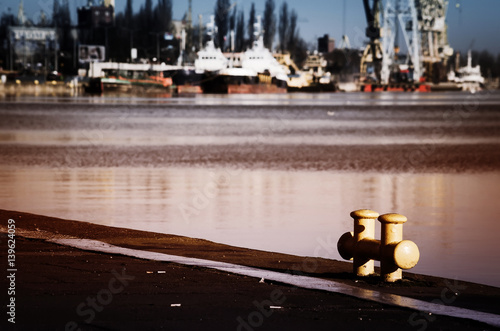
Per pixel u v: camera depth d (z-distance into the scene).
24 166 40.44
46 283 8.56
